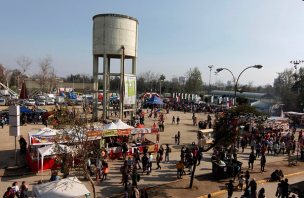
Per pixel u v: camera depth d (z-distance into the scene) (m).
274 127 31.12
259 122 17.11
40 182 12.52
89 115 40.88
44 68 88.06
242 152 24.69
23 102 51.75
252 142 23.77
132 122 33.62
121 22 33.00
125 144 20.44
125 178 14.43
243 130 28.92
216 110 56.03
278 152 24.66
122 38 33.22
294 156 24.09
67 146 12.90
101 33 33.16
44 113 35.53
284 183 13.87
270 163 21.25
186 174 17.67
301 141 25.62
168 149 20.36
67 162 12.16
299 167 20.23
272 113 49.59
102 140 19.53
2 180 15.45
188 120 44.94
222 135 15.30
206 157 22.39
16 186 12.06
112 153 20.34
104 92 34.19
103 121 31.30
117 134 20.61
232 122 15.91
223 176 16.75
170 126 38.12
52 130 18.72
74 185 10.68
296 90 68.31
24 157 20.03
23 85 37.88
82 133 12.91
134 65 35.69
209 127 36.31
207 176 17.42
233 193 14.73
